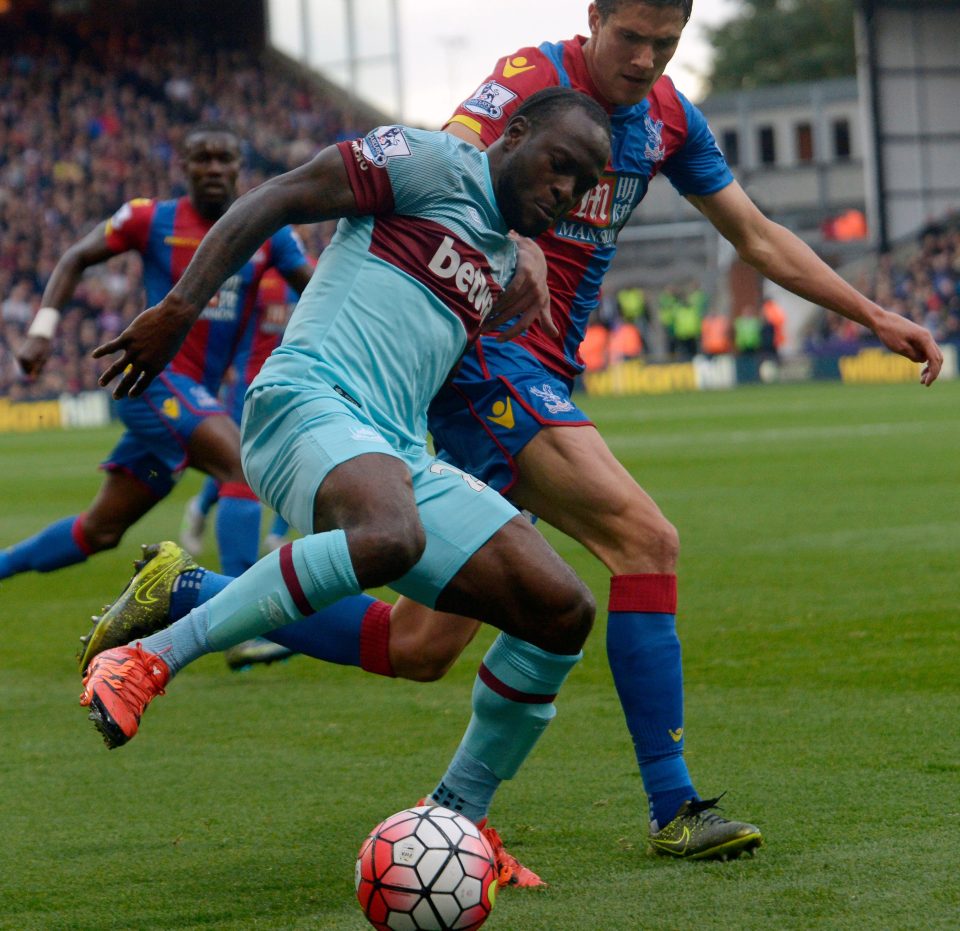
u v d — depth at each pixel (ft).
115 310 129.08
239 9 184.55
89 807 16.43
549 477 15.30
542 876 13.67
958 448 63.62
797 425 82.94
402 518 12.35
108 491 26.99
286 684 23.31
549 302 16.53
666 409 105.70
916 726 18.70
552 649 13.30
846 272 163.53
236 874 13.97
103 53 170.40
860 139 187.11
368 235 13.69
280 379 13.41
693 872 13.60
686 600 29.04
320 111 181.06
